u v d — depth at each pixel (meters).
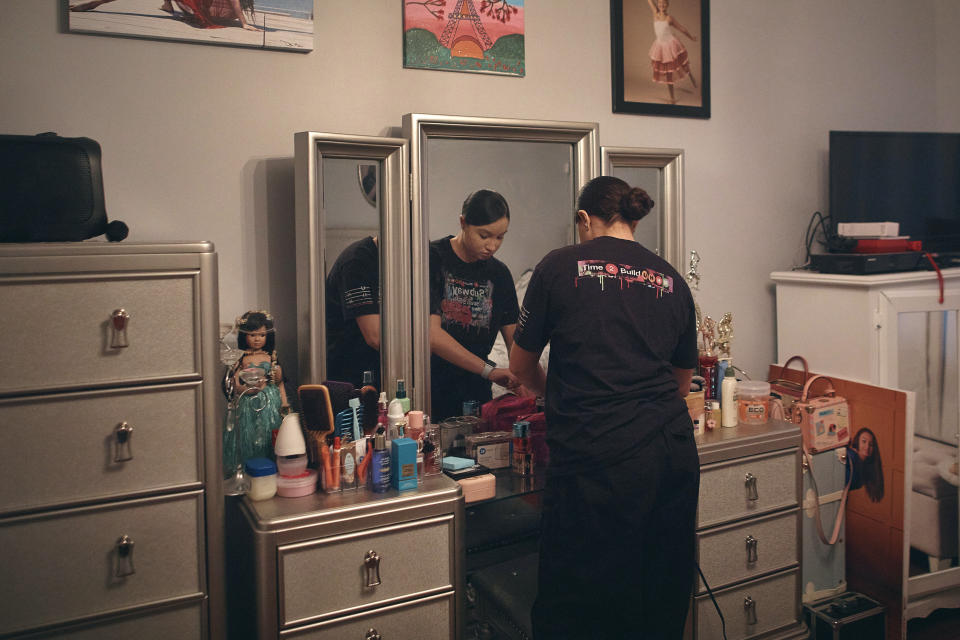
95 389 1.48
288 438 1.72
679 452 1.69
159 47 1.88
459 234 2.17
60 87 1.79
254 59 1.98
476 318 2.21
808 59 2.90
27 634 1.46
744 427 2.28
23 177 1.50
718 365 2.33
